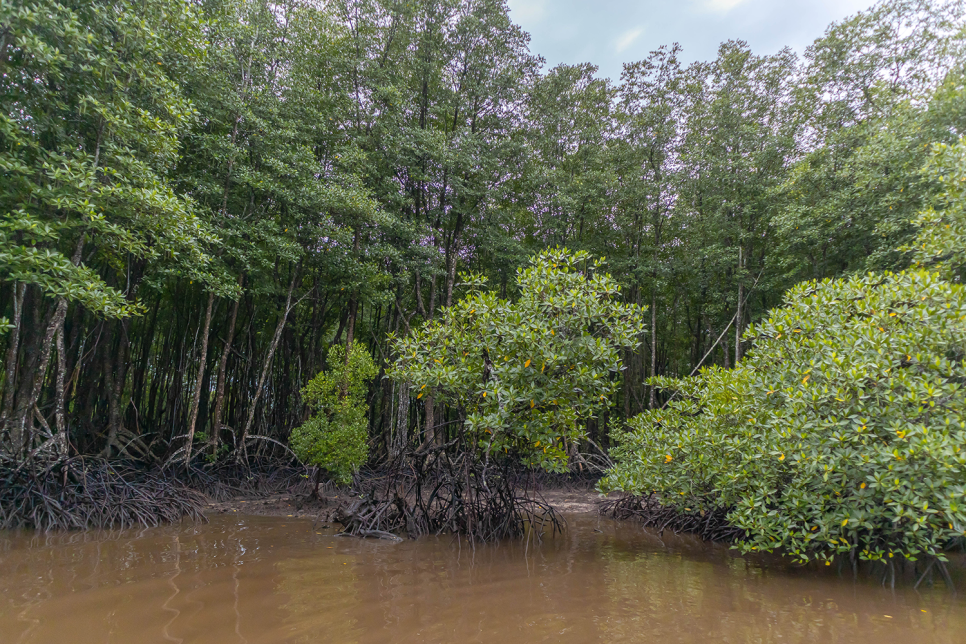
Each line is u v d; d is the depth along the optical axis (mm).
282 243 13680
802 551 6777
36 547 7621
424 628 4762
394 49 18969
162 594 5523
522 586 6211
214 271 12758
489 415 7895
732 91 20031
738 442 7309
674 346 25344
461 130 18812
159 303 17938
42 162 8578
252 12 14547
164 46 9742
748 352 8938
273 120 14859
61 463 9570
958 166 9586
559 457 8570
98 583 5863
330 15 17594
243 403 18328
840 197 14570
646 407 22797
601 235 21969
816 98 18359
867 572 7031
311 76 16438
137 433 15398
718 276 21094
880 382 6223
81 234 9602
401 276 17031
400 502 9508
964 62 14695
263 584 5992
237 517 10953
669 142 21344
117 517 9477
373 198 16891
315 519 10570
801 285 8445
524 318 8281
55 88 9266
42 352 9680
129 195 8625
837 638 4676
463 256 21281
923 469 5660
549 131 20953
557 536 9773
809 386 6703
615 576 6770
